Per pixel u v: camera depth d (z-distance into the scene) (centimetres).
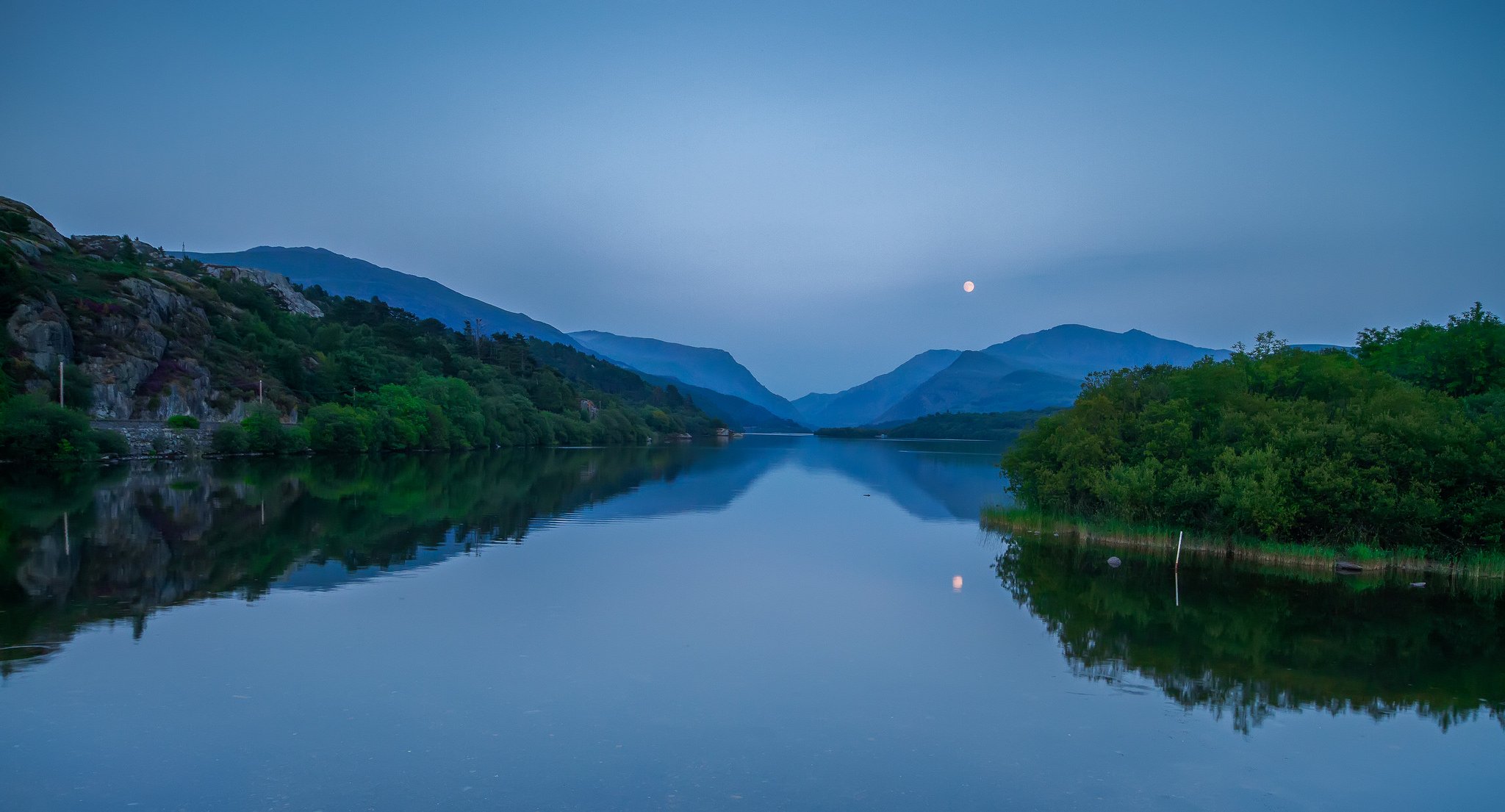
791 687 2095
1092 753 1736
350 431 11131
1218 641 2648
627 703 1953
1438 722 1967
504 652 2333
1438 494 3906
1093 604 3127
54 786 1477
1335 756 1758
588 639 2483
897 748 1733
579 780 1544
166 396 10194
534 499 6406
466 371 18325
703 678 2148
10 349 8625
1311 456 4100
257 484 6900
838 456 16225
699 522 5291
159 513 4978
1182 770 1669
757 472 10706
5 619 2548
